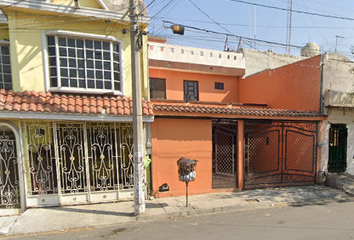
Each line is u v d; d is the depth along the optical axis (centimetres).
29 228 427
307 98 802
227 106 967
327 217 472
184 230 415
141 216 476
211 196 613
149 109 560
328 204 566
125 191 579
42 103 488
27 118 473
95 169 571
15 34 517
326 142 752
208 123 639
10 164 527
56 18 538
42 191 530
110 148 575
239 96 1223
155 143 596
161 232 408
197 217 486
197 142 630
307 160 765
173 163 611
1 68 548
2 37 541
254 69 1314
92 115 508
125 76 606
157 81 1061
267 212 510
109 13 559
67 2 556
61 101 513
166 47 1038
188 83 1127
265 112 680
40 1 511
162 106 596
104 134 582
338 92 733
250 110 688
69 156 562
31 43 529
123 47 600
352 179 746
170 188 609
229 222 452
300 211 514
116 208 526
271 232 397
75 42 557
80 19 550
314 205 559
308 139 761
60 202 535
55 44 541
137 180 484
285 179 782
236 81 1222
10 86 557
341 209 525
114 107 536
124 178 592
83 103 524
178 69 1063
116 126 582
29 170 523
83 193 550
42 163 546
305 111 755
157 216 481
